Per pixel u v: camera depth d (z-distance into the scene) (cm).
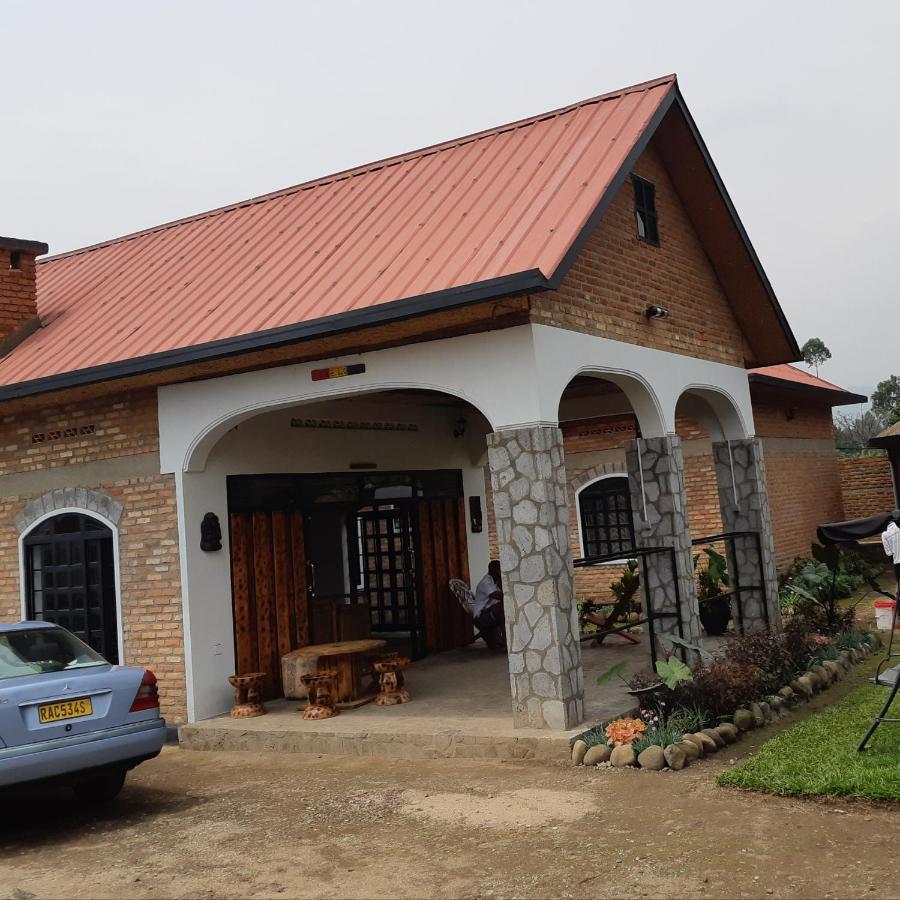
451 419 1495
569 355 907
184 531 1045
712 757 793
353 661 1066
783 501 1936
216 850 652
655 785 720
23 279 1270
